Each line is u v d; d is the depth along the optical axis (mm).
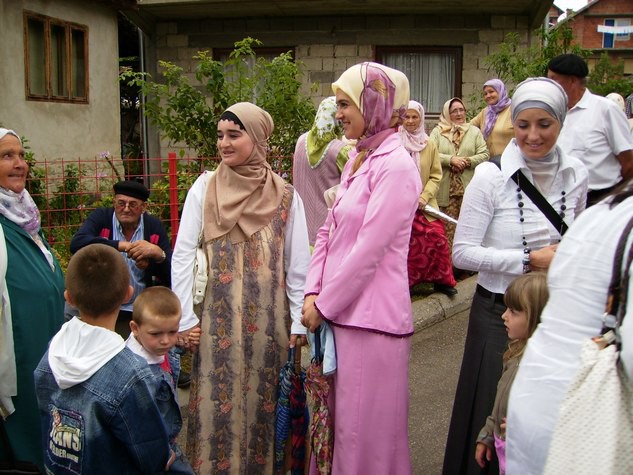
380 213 2793
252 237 3127
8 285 3096
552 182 2879
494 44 10539
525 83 2807
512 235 2889
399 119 2979
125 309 3836
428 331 5848
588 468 1632
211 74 6723
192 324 3059
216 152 6797
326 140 4188
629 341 1596
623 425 1627
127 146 14000
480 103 10664
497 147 7195
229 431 3105
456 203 7188
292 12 10562
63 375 2262
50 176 10156
